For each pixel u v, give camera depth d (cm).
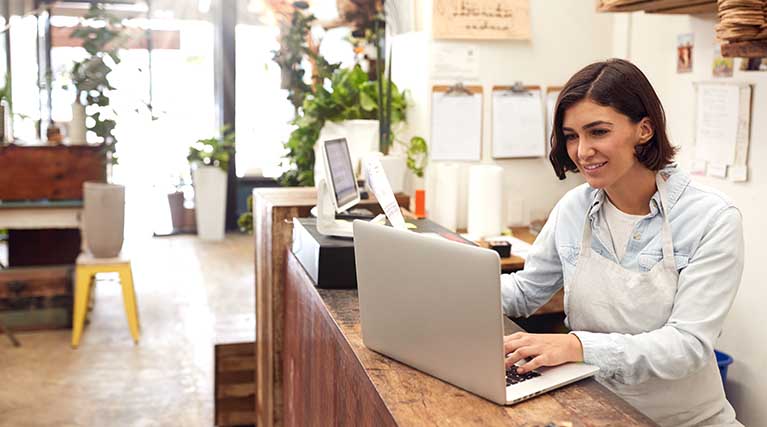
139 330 566
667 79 364
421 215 349
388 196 229
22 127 772
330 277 241
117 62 731
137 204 895
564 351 174
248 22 871
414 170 392
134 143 865
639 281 197
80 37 711
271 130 895
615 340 178
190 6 855
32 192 564
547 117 405
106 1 820
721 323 187
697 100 343
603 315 204
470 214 376
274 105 890
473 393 160
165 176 894
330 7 656
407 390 162
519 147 401
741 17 243
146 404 432
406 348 174
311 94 469
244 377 397
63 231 593
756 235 314
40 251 591
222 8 863
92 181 574
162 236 909
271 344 322
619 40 400
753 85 312
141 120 862
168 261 786
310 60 493
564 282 215
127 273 534
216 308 623
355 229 177
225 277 723
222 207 887
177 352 520
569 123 188
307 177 422
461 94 391
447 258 155
